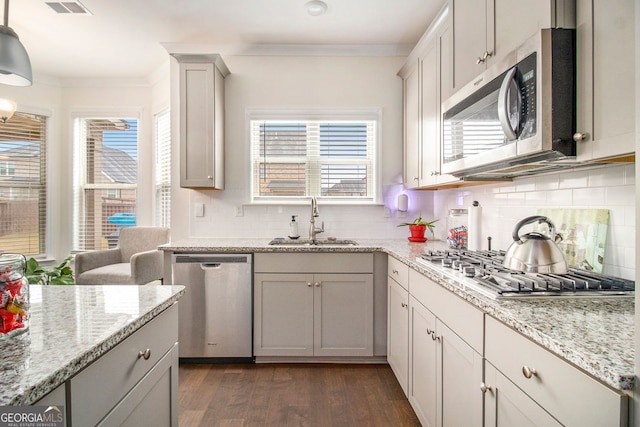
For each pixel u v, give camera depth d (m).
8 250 3.72
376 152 3.13
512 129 1.20
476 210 2.10
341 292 2.51
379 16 2.62
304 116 3.11
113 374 0.83
